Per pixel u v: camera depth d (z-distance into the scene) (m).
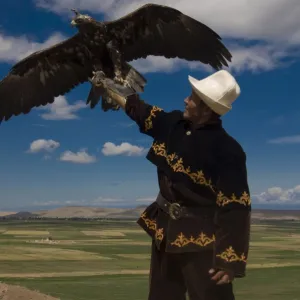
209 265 4.52
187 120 4.64
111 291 40.28
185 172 4.52
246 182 4.31
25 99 4.95
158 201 4.79
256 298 36.88
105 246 126.62
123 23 4.71
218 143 4.49
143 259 88.19
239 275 4.12
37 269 66.56
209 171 4.46
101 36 4.60
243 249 4.14
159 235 4.69
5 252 97.06
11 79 4.89
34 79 4.91
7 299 15.20
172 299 4.79
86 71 4.81
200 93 4.46
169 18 4.77
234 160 4.38
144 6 4.67
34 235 188.50
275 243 154.62
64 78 4.88
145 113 4.80
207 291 4.54
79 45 4.67
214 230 4.50
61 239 162.00
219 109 4.48
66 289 41.44
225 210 4.19
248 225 4.21
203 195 4.52
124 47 4.82
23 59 4.79
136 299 35.53
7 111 4.97
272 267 70.06
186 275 4.66
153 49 4.91
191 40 4.82
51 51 4.75
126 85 4.64
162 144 4.73
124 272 63.59
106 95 4.69
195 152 4.51
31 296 16.03
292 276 54.81
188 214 4.55
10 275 57.16
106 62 4.72
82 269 67.94
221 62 4.78
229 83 4.48
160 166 4.71
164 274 4.77
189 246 4.50
